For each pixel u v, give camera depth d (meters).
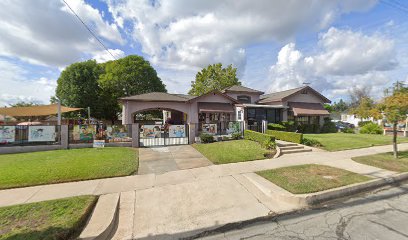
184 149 12.16
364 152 11.09
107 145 13.02
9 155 10.60
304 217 4.51
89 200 5.10
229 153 10.34
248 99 27.39
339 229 3.99
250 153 10.29
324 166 8.10
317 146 12.77
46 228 3.84
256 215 4.62
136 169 7.93
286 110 24.00
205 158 9.77
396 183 6.65
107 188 6.06
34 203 4.93
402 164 8.36
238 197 5.49
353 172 7.28
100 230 3.89
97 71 37.78
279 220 4.40
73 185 6.31
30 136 12.09
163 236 3.91
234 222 4.34
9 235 3.62
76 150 11.79
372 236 3.74
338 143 14.02
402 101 8.85
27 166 8.11
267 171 7.40
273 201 5.29
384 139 16.30
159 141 14.43
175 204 5.12
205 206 5.02
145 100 20.84
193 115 22.42
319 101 26.62
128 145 13.22
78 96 35.28
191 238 3.84
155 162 9.08
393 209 4.82
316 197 5.27
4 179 6.65
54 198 5.32
